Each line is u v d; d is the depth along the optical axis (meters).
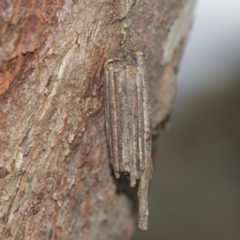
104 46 0.26
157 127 0.30
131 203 0.29
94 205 0.28
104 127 0.27
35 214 0.27
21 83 0.26
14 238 0.27
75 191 0.28
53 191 0.27
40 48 0.26
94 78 0.27
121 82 0.26
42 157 0.27
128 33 0.27
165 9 0.28
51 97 0.26
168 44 0.29
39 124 0.26
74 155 0.27
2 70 0.26
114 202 0.29
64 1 0.26
